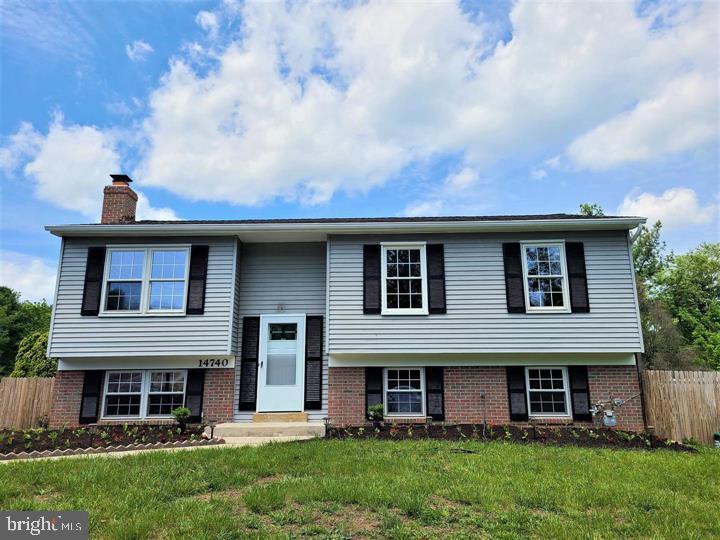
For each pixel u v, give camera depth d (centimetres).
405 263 1155
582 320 1090
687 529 461
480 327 1100
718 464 748
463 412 1086
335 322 1117
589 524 465
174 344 1113
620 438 962
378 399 1102
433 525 453
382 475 616
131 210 1350
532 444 888
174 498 520
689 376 1052
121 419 1110
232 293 1141
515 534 434
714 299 3388
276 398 1148
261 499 504
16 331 3288
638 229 1111
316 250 1239
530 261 1138
